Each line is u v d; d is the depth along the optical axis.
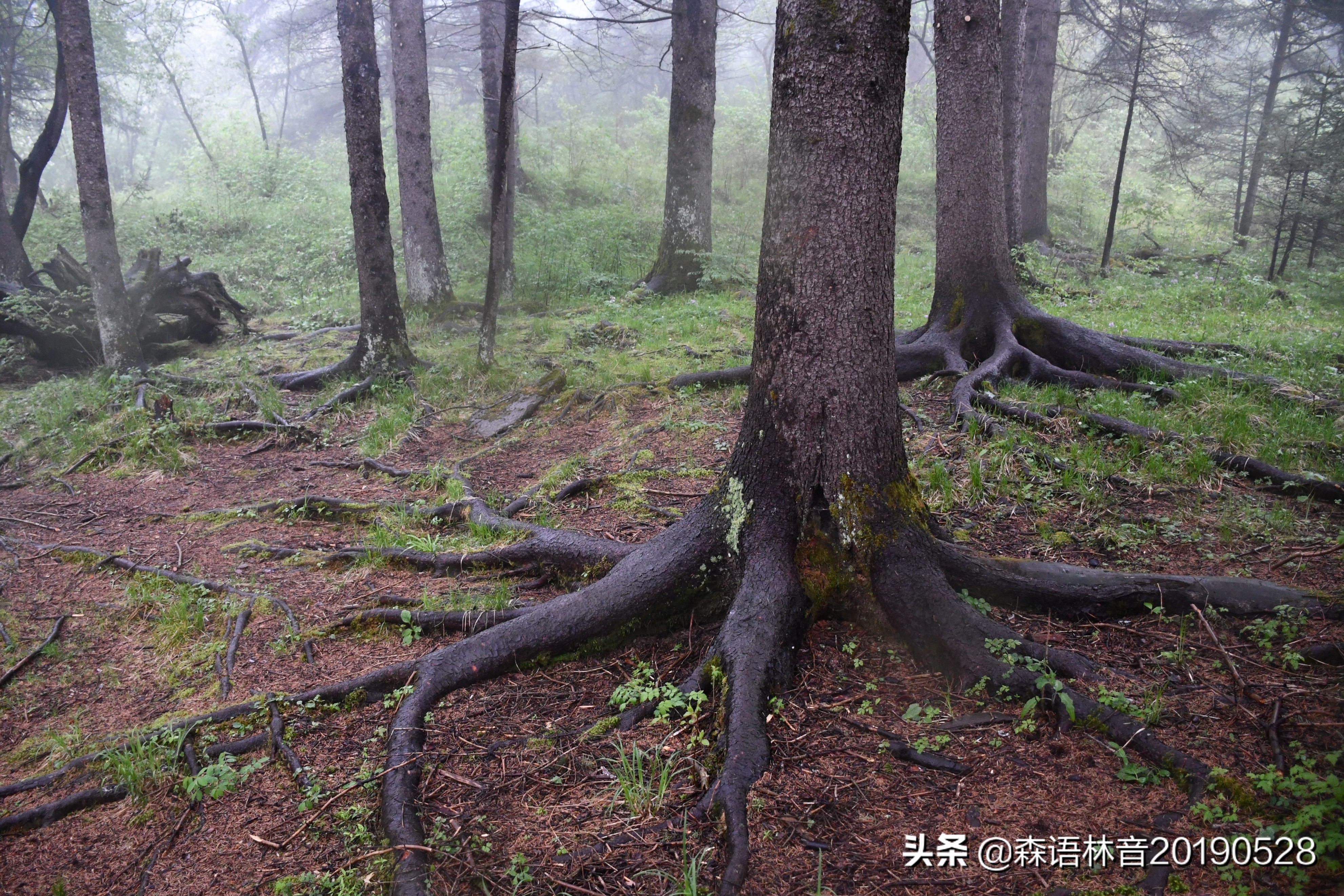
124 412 9.51
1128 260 17.67
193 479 8.09
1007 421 7.20
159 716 4.36
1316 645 3.83
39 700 4.65
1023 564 4.54
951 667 3.94
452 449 8.42
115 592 5.86
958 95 8.71
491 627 4.73
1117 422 6.75
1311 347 9.04
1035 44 18.48
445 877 3.03
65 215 20.77
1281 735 3.28
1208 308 12.72
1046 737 3.47
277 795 3.67
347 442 8.81
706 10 13.95
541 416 9.05
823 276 4.19
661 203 20.62
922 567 4.30
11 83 21.50
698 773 3.43
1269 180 24.45
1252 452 6.24
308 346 12.44
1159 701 3.52
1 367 11.99
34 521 7.20
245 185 22.08
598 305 13.98
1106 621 4.33
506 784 3.55
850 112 4.04
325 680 4.55
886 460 4.41
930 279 15.14
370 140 9.69
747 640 3.97
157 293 12.47
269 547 6.28
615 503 6.50
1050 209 23.56
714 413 8.51
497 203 10.05
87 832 3.57
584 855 3.08
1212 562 4.88
